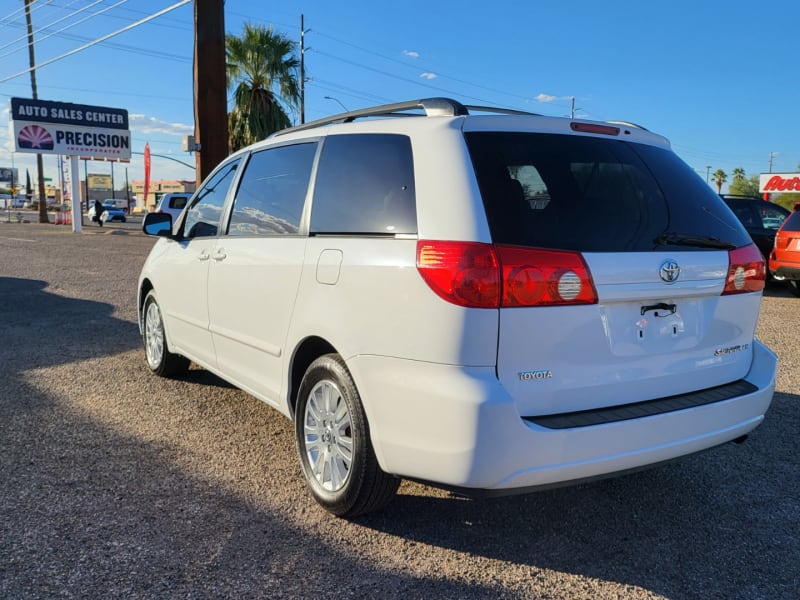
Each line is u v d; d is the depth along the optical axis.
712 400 3.01
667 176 3.18
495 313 2.54
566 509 3.41
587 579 2.77
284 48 23.73
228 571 2.75
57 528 3.06
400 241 2.81
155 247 5.57
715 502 3.52
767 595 2.68
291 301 3.42
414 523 3.21
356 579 2.72
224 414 4.71
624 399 2.83
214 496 3.43
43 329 7.63
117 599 2.55
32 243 22.25
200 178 13.66
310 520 3.20
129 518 3.17
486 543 3.04
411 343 2.68
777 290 12.22
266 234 3.80
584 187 2.88
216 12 13.38
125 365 6.04
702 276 3.00
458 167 2.74
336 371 3.09
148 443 4.14
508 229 2.62
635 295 2.77
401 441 2.74
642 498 3.56
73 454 3.94
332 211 3.29
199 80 13.42
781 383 5.75
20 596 2.54
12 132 30.72
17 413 4.66
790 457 4.14
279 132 4.16
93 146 32.62
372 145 3.20
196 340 4.72
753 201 12.72
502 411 2.50
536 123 2.98
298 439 3.45
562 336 2.64
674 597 2.66
